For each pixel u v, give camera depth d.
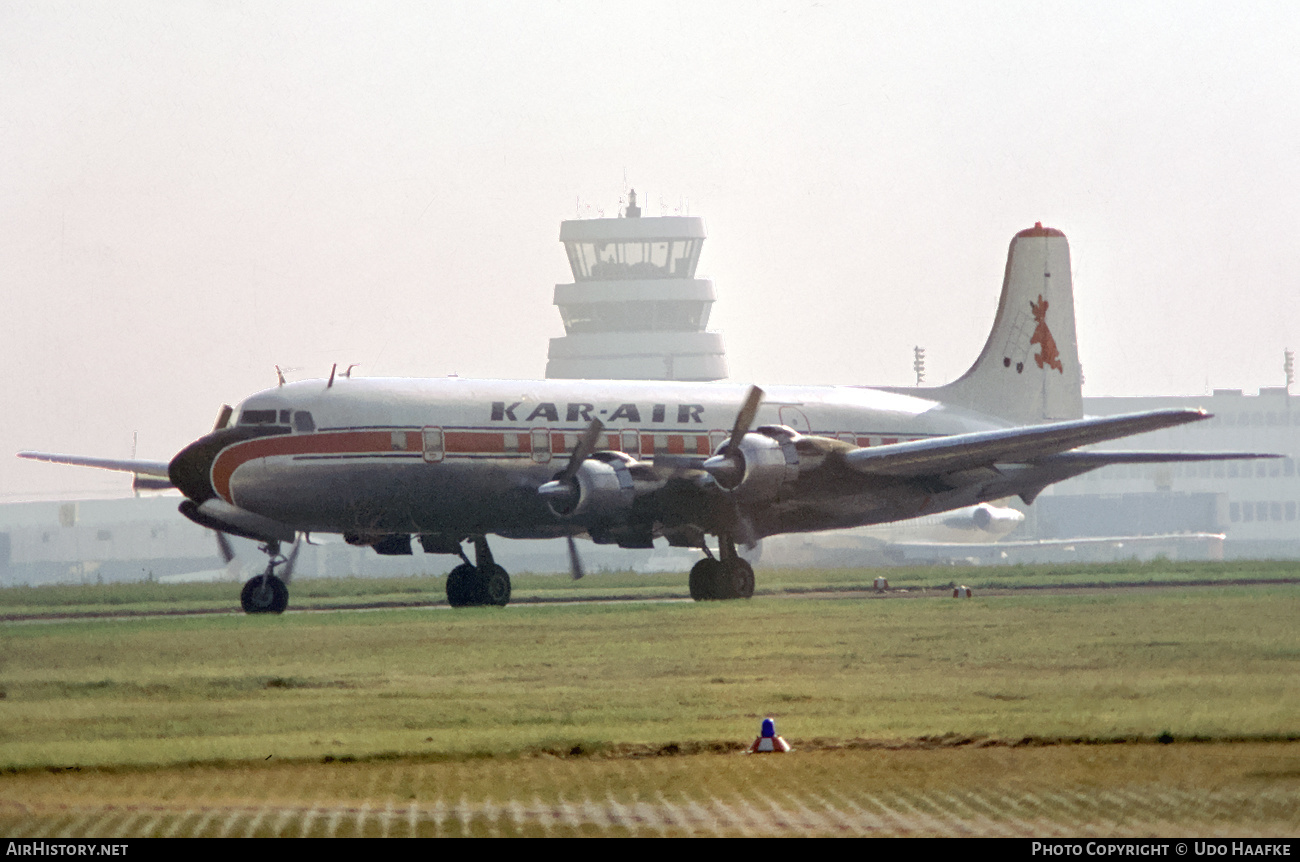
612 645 98.75
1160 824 45.28
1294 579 184.00
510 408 145.38
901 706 67.81
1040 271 179.00
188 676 83.00
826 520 153.75
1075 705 67.00
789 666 84.81
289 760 56.00
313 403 138.62
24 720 67.00
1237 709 65.12
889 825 45.50
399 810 48.09
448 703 71.12
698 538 147.88
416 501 140.88
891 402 168.62
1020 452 146.50
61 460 162.12
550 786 51.31
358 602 164.25
